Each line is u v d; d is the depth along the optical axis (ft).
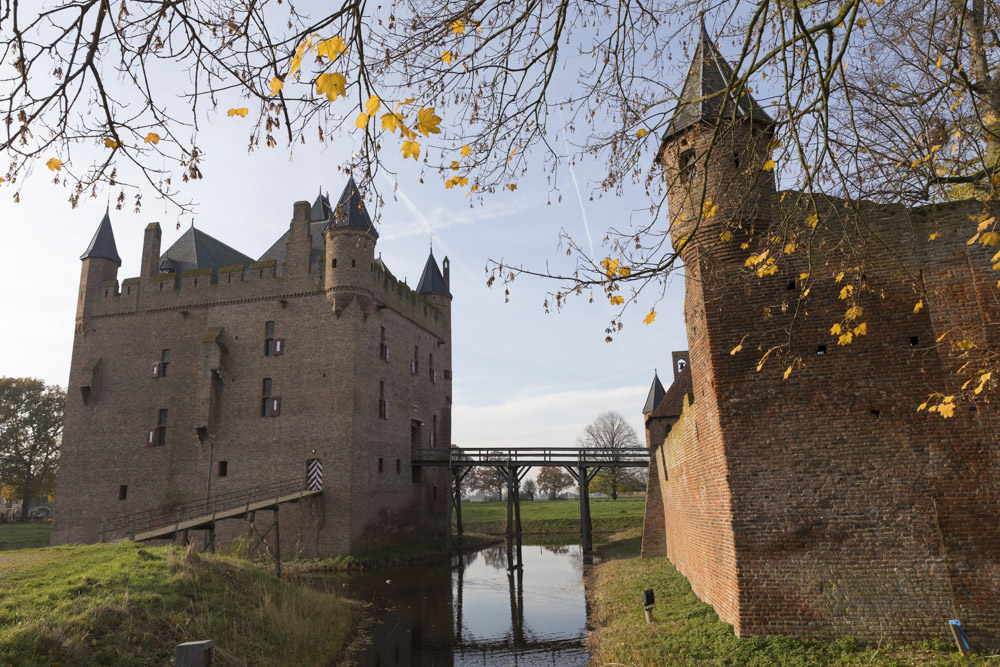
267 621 43.88
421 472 124.57
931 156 21.61
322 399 101.50
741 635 33.63
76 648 30.76
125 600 37.19
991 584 31.37
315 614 51.08
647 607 42.93
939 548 32.32
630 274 20.07
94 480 108.58
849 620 32.53
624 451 108.17
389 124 11.67
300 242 108.58
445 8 16.34
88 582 39.68
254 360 106.42
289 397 103.09
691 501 49.62
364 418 103.55
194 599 42.24
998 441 32.53
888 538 33.01
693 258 39.73
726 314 37.83
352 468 98.43
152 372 110.42
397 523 112.27
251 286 109.19
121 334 114.11
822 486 34.37
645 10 18.15
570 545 126.72
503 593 72.43
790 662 30.48
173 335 111.24
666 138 40.16
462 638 52.47
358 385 102.32
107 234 121.60
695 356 43.27
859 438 34.42
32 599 35.88
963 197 32.68
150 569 44.83
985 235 20.54
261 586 49.83
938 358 34.09
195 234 125.39
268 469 101.30
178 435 106.32
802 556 33.81
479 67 17.48
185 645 26.08
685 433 51.08
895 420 34.12
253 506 81.76
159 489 105.19
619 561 84.02
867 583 32.76
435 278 147.95
